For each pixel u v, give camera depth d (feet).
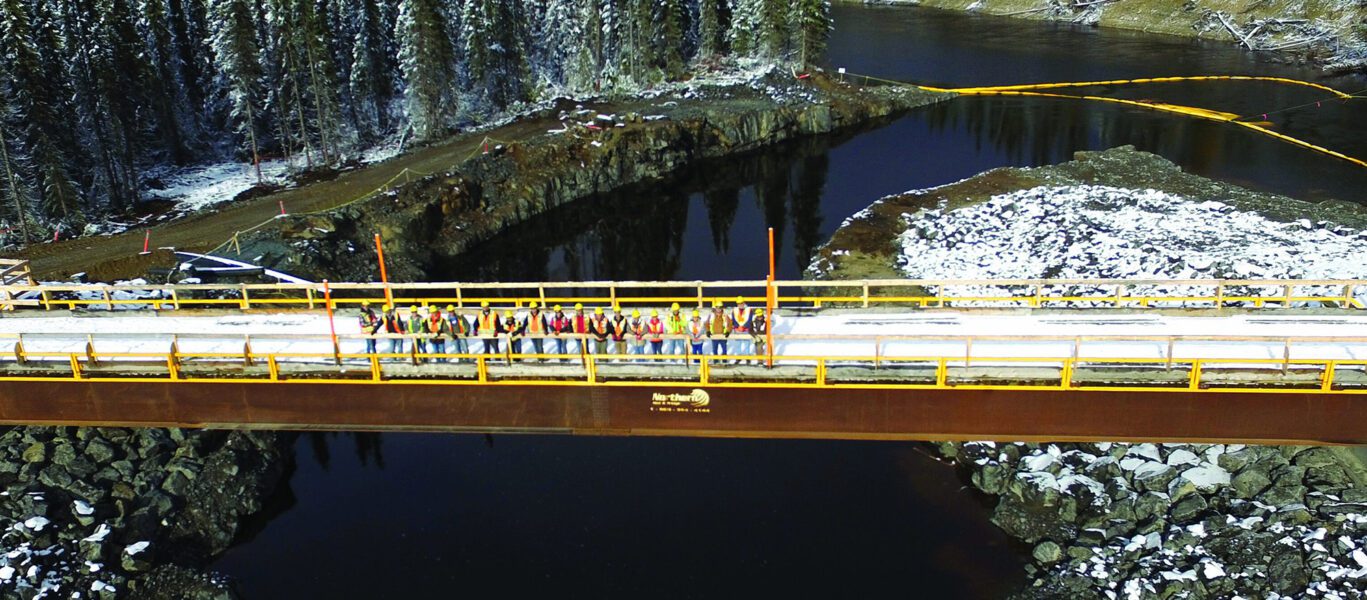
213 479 100.53
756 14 328.08
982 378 75.41
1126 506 93.45
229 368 81.71
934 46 397.60
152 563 91.15
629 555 93.25
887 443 109.91
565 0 288.51
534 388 79.66
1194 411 74.64
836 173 235.61
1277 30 367.45
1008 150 246.68
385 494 103.86
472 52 259.60
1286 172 213.46
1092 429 76.48
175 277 142.92
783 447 110.52
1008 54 375.04
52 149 173.06
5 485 95.71
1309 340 72.43
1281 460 93.15
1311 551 82.07
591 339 82.58
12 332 92.58
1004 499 97.45
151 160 226.58
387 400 81.46
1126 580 84.84
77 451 99.50
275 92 226.79
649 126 239.30
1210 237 161.17
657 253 188.24
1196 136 247.09
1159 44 384.47
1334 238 158.81
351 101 241.96
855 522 96.99
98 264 147.13
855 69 347.77
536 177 213.05
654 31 308.81
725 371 77.92
